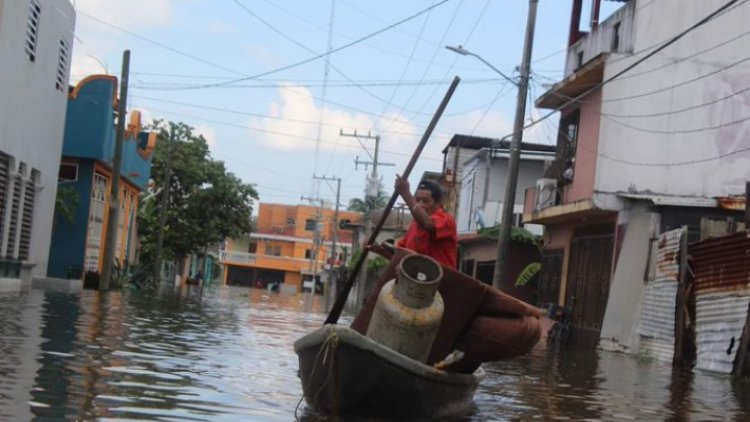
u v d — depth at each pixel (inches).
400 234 2145.7
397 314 290.4
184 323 671.8
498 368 559.5
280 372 413.4
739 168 906.7
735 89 912.9
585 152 997.8
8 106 802.8
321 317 1034.1
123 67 1062.4
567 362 660.7
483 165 1657.2
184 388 326.3
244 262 3612.2
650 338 760.3
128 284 1334.9
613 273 901.8
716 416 386.9
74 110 1132.5
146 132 1625.2
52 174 981.8
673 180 914.7
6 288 842.8
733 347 602.5
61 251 1144.2
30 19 845.8
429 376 289.1
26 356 366.6
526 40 929.5
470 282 315.0
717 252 637.3
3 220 829.2
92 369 349.1
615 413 374.6
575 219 1048.2
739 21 912.9
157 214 1802.4
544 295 1180.5
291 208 3732.8
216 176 1865.2
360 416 293.1
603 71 943.7
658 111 923.4
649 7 927.0
